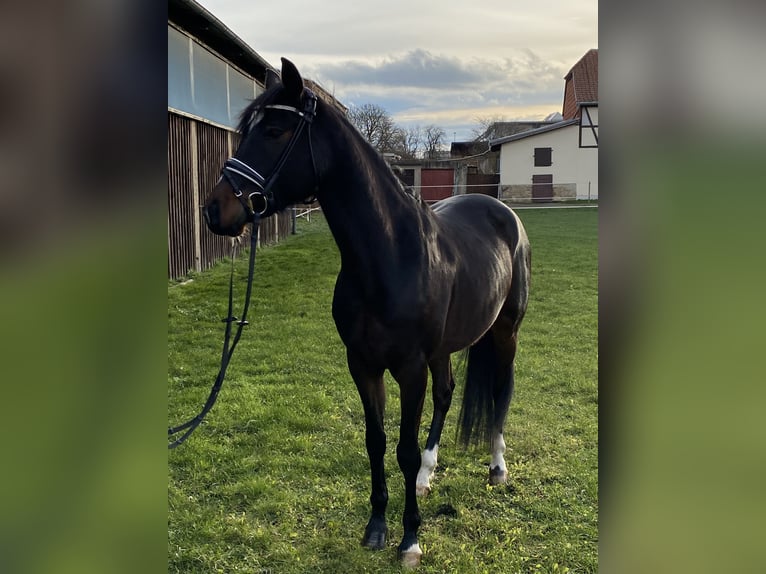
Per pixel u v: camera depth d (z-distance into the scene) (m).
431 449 3.14
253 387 4.34
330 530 2.73
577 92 27.78
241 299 7.09
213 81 9.24
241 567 2.48
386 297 2.31
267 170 2.19
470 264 2.81
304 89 2.25
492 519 2.81
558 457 3.40
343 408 4.06
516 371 4.84
